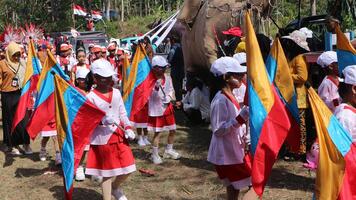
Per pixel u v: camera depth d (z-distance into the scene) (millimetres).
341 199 3816
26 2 41812
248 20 4422
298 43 6711
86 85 7023
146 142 8977
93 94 5477
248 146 4703
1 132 10617
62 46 9883
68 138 5492
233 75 4637
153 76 7684
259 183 4219
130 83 7875
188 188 6488
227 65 4605
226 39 9148
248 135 4699
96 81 5512
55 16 41156
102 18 48531
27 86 7875
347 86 4062
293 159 7438
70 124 5484
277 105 4336
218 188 6422
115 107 5508
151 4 60125
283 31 8227
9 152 8812
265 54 7430
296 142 4859
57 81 5543
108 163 5395
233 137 4703
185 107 10461
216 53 9500
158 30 19984
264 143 4246
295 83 6680
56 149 7727
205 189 6418
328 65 6141
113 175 5402
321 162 3869
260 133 4258
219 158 4730
